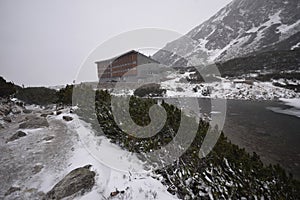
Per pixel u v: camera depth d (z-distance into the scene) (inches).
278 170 144.2
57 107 617.0
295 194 127.6
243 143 380.2
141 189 160.6
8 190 170.1
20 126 355.9
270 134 437.1
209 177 159.0
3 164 216.8
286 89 1128.8
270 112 697.6
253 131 461.1
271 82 1277.1
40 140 291.4
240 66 1793.8
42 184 181.2
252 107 811.4
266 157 312.7
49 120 421.7
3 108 502.6
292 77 1273.4
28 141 287.9
